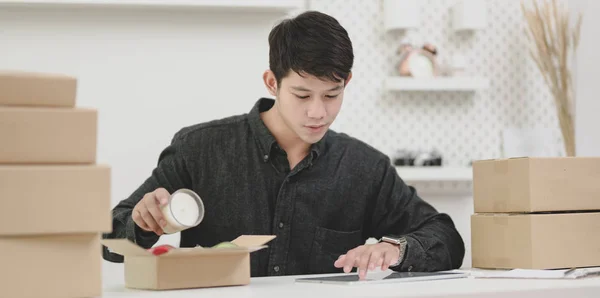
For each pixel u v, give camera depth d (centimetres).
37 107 118
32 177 115
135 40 312
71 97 120
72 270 118
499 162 181
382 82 337
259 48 319
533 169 172
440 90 338
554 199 173
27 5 296
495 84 347
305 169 203
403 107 339
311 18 174
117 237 174
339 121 335
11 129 116
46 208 115
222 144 204
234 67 318
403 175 321
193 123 315
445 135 342
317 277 156
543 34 326
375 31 338
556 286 129
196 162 202
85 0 293
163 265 132
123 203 191
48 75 119
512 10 347
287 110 178
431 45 334
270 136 200
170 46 314
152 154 312
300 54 169
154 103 313
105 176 118
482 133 345
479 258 185
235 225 202
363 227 218
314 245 204
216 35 317
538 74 349
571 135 325
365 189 210
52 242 117
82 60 308
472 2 332
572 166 175
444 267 185
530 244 170
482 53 346
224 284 137
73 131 119
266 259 200
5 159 115
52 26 305
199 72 315
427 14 342
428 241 182
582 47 326
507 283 136
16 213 114
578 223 173
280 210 200
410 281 142
